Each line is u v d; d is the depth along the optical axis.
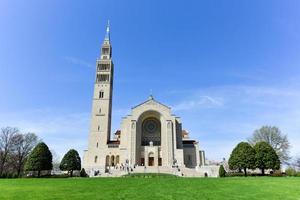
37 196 23.81
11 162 91.00
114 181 41.34
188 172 79.06
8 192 26.69
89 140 93.94
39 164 63.91
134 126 94.12
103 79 102.06
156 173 73.31
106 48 108.50
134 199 22.44
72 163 68.94
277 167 66.31
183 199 22.77
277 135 89.62
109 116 100.12
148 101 98.44
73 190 28.56
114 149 93.25
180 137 96.81
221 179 46.38
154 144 99.69
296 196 25.08
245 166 66.56
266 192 27.83
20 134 93.12
